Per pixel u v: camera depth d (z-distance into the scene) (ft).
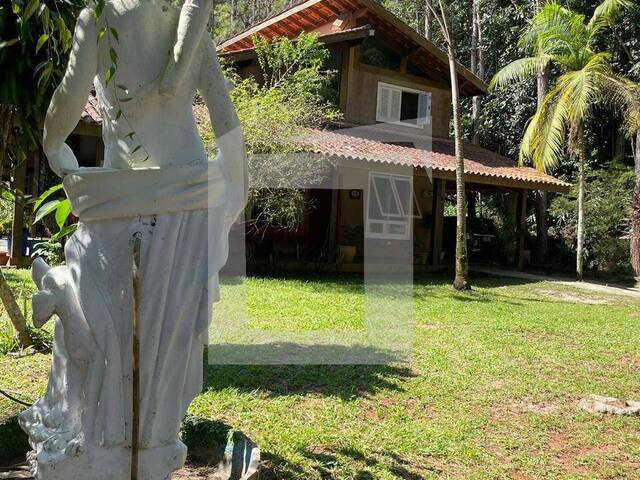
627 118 44.91
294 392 14.96
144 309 6.77
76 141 38.55
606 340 24.21
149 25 7.07
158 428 6.86
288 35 48.55
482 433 13.32
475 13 69.77
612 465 12.09
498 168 48.65
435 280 41.47
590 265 53.21
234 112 7.39
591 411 15.28
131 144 7.15
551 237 58.39
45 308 6.89
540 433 13.57
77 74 6.79
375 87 45.03
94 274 6.88
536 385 17.11
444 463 11.54
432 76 48.37
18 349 17.03
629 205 51.78
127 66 7.03
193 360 7.20
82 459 6.66
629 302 37.32
